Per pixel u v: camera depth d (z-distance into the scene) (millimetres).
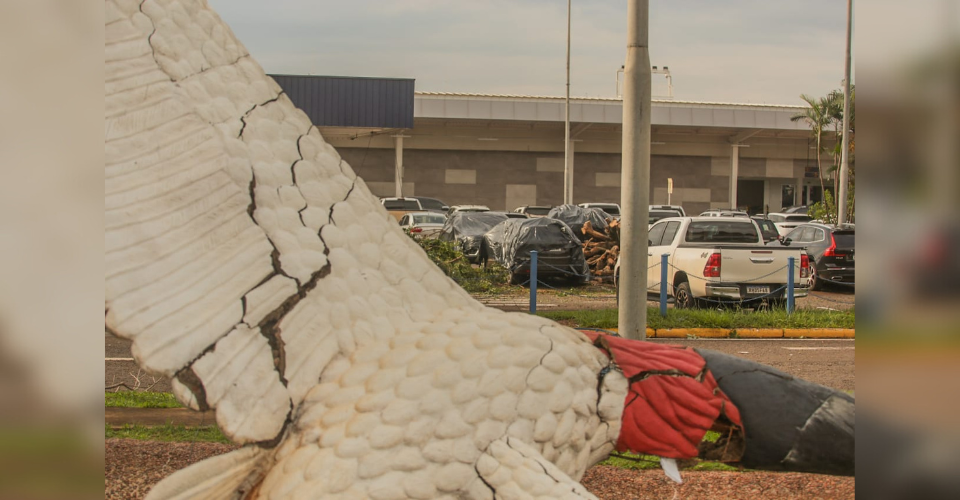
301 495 1856
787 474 4449
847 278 18125
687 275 13305
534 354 2127
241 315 2010
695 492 4238
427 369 2043
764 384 2387
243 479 1979
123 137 2004
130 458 4715
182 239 1989
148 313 1867
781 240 19312
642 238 6609
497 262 18109
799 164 50156
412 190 46156
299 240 2184
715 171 48875
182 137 2090
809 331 11820
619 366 2311
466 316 2266
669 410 2291
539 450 2057
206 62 2246
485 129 46406
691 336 11672
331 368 2100
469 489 1922
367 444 1911
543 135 47062
